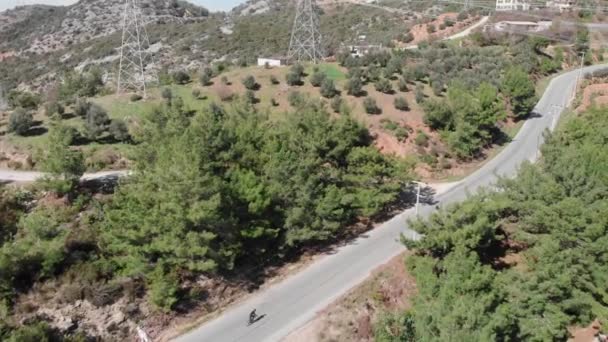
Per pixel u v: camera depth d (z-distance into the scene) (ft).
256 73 208.74
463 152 174.19
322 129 132.98
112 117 170.71
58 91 206.80
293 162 118.21
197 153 106.11
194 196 98.68
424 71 218.38
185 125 130.00
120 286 96.27
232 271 110.11
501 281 96.94
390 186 134.10
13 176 137.59
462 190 156.87
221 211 104.01
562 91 254.68
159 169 102.27
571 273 101.81
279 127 138.00
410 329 82.79
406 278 110.73
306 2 306.14
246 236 107.45
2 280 90.99
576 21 371.35
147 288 99.04
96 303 93.50
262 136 128.98
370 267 114.11
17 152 149.07
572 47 318.86
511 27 332.60
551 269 99.96
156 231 97.60
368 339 95.81
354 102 186.19
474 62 248.52
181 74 205.87
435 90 200.75
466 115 176.35
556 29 332.60
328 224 118.83
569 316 105.70
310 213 117.50
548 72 284.82
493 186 133.90
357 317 99.66
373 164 133.08
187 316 98.58
